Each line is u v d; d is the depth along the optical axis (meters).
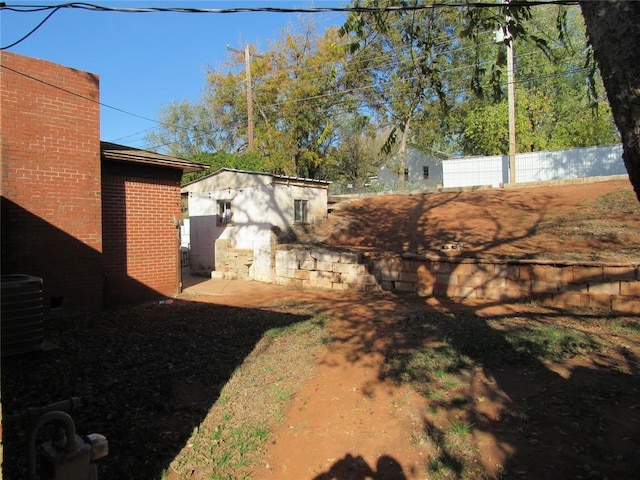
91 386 4.85
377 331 6.63
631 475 2.99
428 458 3.36
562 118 24.23
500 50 4.98
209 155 21.02
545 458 3.24
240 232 14.13
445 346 5.67
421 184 34.03
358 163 31.42
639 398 4.07
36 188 7.56
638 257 7.84
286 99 27.64
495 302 8.49
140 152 10.46
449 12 6.06
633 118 1.98
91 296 8.41
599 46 2.13
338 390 4.66
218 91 30.98
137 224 9.76
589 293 7.61
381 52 18.80
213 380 5.03
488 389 4.41
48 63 7.71
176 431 3.91
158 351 6.06
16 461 3.34
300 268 12.27
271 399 4.49
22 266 7.40
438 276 9.59
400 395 4.42
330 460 3.43
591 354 5.22
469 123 25.75
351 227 14.35
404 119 5.97
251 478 3.23
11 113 7.23
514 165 17.39
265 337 6.62
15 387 4.79
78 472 2.29
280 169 28.27
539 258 8.67
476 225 12.44
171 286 10.55
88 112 8.29
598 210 11.50
